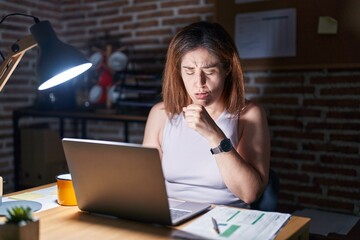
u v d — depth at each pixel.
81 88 3.54
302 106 2.74
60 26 3.82
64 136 3.83
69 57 1.21
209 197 1.52
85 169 1.17
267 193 1.59
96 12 3.64
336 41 2.57
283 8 2.72
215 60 1.47
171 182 1.62
